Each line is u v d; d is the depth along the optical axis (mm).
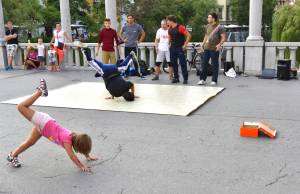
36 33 33594
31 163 5227
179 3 41875
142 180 4621
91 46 14031
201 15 43875
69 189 4449
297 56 13719
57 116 7590
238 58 12086
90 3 37094
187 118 7176
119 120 7180
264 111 7586
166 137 6137
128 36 11883
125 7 35906
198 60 12477
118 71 8836
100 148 5723
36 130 5043
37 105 8500
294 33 17750
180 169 4895
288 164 4957
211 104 8266
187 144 5789
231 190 4297
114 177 4727
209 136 6125
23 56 15383
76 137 4742
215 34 10172
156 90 9828
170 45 10656
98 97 9219
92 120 7246
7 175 4867
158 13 36281
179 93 9359
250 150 5473
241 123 6805
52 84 11164
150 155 5391
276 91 9484
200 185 4438
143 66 12148
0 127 6938
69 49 14516
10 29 15148
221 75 12000
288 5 18719
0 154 5598
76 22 37906
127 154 5457
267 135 6016
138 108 7996
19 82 11773
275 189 4297
